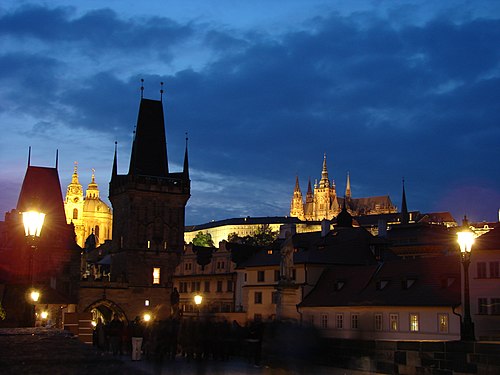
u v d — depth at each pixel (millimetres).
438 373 33938
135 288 152500
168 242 159000
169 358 47594
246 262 116625
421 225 163875
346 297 89438
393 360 36281
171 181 161375
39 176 149625
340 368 39125
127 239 156375
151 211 159000
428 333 77188
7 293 82812
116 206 165625
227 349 46344
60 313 104625
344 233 110375
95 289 147375
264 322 43219
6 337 27750
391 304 81438
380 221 124625
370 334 83312
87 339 68438
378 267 91250
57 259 143375
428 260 85000
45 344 24906
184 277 141375
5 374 18422
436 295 78250
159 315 153500
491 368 31484
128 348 52312
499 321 71812
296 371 38062
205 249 146875
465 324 38156
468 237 39156
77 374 18922
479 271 74625
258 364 42000
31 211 38062
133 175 158750
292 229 124000
